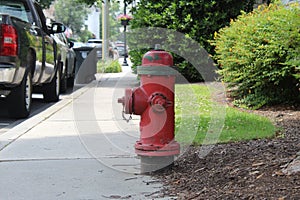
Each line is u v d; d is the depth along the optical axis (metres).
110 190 5.21
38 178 5.66
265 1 16.64
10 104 10.05
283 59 9.55
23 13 11.71
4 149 7.14
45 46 11.80
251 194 4.59
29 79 10.43
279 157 5.70
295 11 9.34
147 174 5.76
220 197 4.66
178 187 5.21
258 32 10.01
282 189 4.62
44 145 7.40
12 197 5.02
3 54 9.11
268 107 10.19
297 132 7.37
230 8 15.27
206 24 14.88
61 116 10.42
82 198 4.98
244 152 6.12
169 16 14.98
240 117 8.45
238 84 10.71
